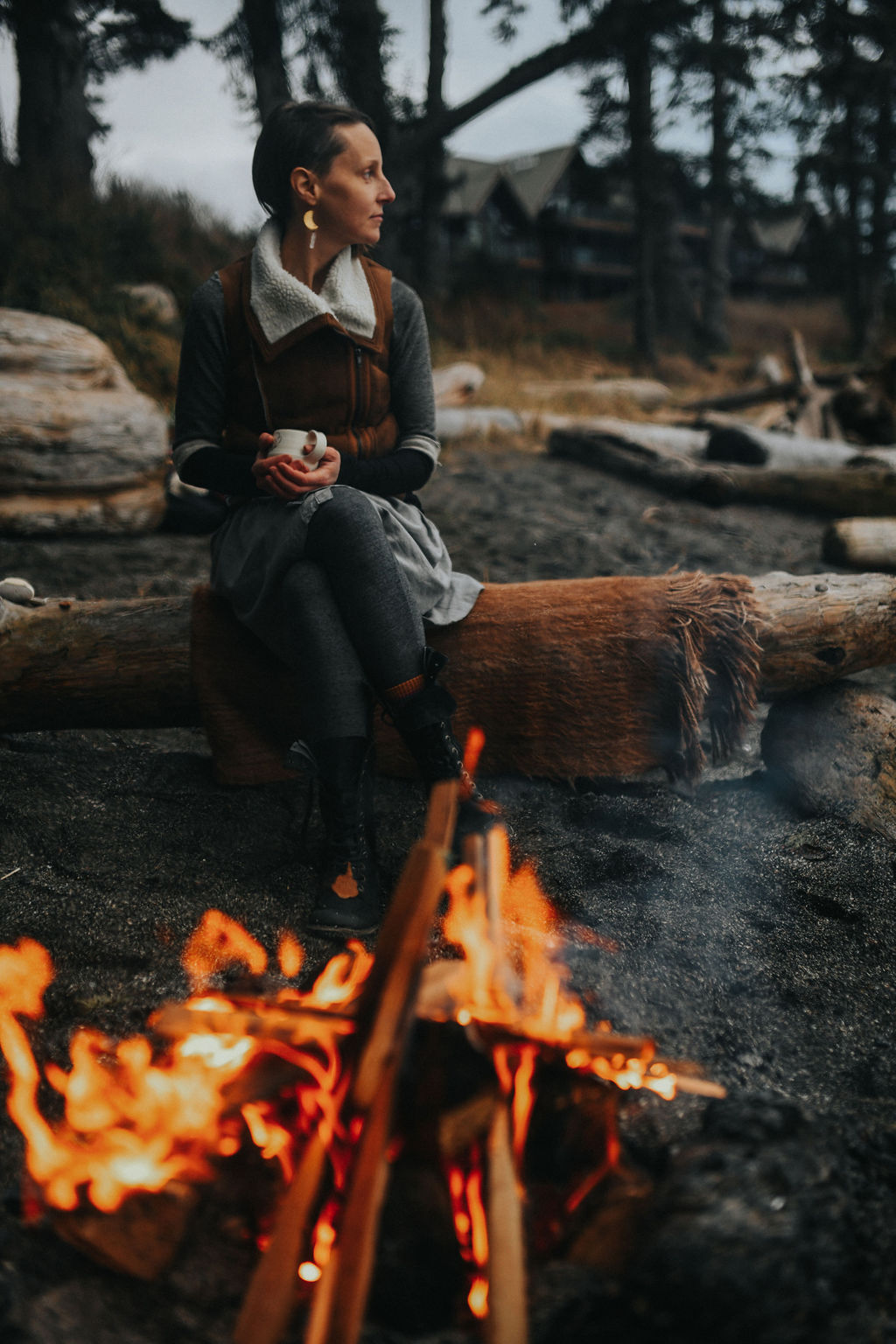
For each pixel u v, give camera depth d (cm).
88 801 254
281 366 230
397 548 237
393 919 134
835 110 1934
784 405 1127
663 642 251
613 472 819
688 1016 182
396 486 237
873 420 1027
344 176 224
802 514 739
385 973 133
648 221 1736
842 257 3012
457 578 258
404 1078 133
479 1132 130
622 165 1827
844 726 271
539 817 254
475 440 934
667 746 259
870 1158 146
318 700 210
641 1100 153
